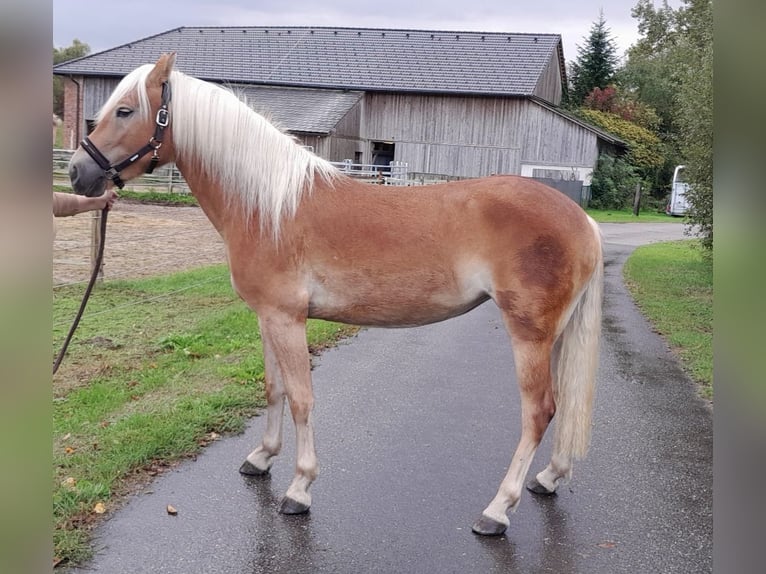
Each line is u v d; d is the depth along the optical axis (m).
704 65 11.53
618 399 5.64
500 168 32.06
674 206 33.06
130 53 34.75
